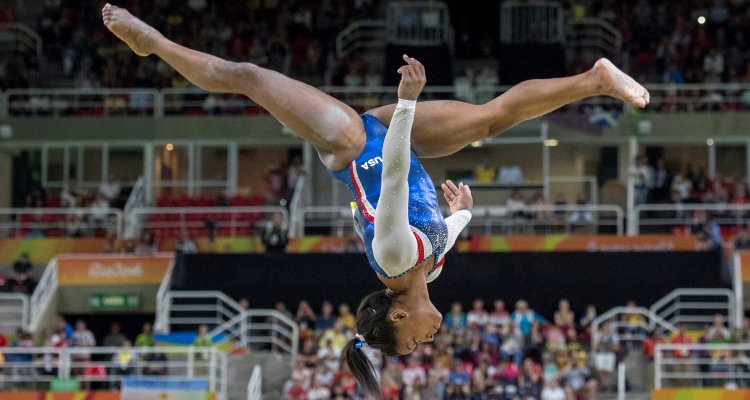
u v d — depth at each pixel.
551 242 38.84
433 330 9.50
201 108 47.50
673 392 30.27
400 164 8.62
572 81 9.46
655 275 36.94
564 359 31.19
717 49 47.81
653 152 46.78
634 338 33.94
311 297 37.34
